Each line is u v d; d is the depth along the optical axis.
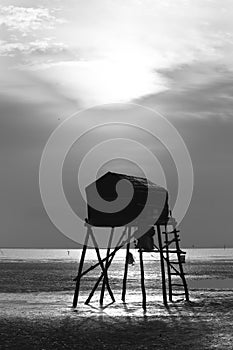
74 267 157.25
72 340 31.95
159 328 36.06
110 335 33.47
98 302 51.50
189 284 85.19
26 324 37.44
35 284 82.12
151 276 113.12
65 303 51.03
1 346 30.27
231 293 64.88
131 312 43.72
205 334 34.12
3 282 86.62
